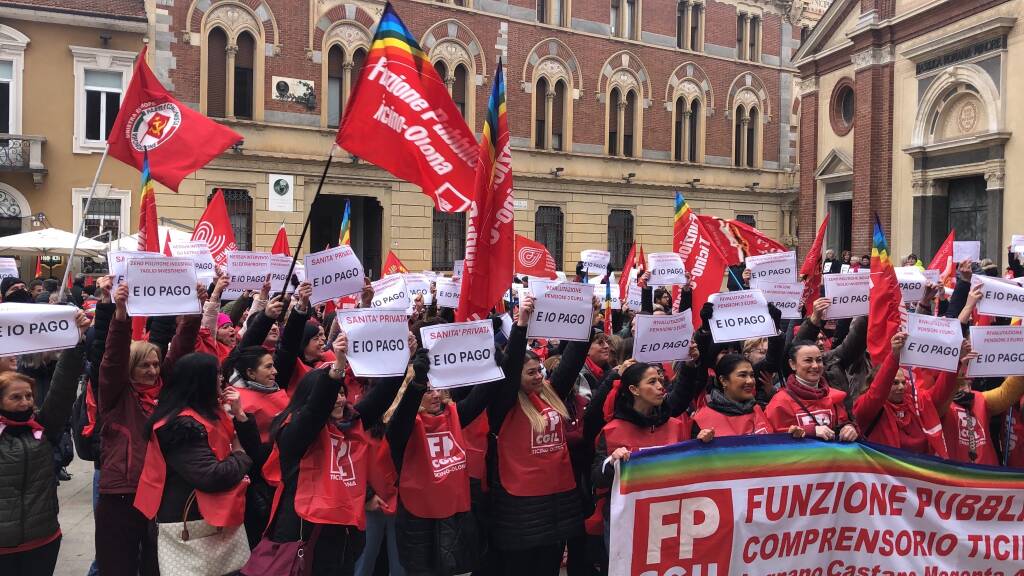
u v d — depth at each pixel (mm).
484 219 5992
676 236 11203
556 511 5668
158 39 26156
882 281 6191
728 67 38188
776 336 6762
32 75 24625
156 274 5609
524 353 5715
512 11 32375
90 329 7055
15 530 4961
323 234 31438
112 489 5391
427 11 30453
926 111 23094
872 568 5531
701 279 9977
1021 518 5730
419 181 6543
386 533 6004
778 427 5906
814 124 27984
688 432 5992
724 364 6086
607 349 7980
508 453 5660
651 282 11117
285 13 28172
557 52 33562
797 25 41250
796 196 39312
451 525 5488
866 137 24922
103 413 5512
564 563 7469
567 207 34094
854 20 25906
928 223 23141
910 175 23797
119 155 8477
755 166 39406
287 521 4914
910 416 6203
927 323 5805
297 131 28438
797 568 5434
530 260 14094
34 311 4996
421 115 6562
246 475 5355
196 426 4875
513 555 5656
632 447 5645
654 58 36062
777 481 5414
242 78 28016
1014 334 6078
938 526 5609
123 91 25797
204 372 5059
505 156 6098
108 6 25438
